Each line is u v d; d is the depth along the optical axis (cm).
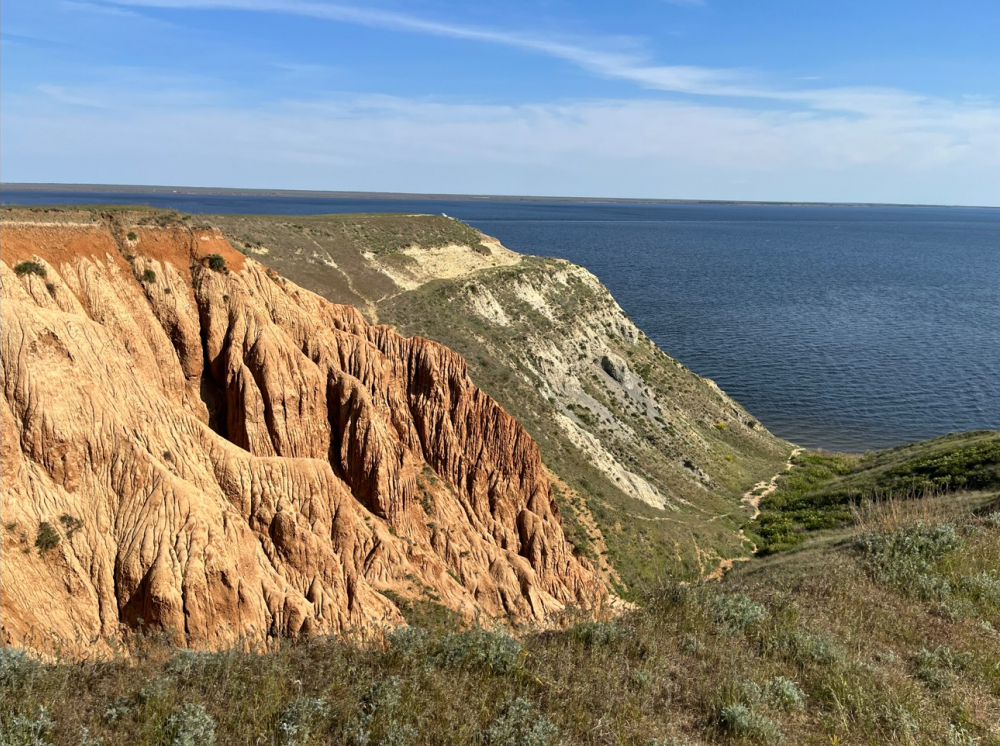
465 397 3512
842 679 1359
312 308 3400
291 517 2341
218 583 1995
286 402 2798
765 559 3222
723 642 1551
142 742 1125
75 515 1966
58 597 1869
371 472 2911
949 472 4478
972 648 1524
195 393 2717
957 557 2005
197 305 2811
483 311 6097
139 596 1950
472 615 2647
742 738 1202
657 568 3981
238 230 5628
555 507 3647
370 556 2630
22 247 2317
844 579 1903
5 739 1052
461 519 3269
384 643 1577
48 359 2033
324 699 1246
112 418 2098
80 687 1280
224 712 1224
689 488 5453
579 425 5259
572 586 3444
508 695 1313
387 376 3369
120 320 2472
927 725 1222
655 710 1301
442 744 1176
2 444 1884
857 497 4897
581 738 1212
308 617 2105
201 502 2148
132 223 2770
